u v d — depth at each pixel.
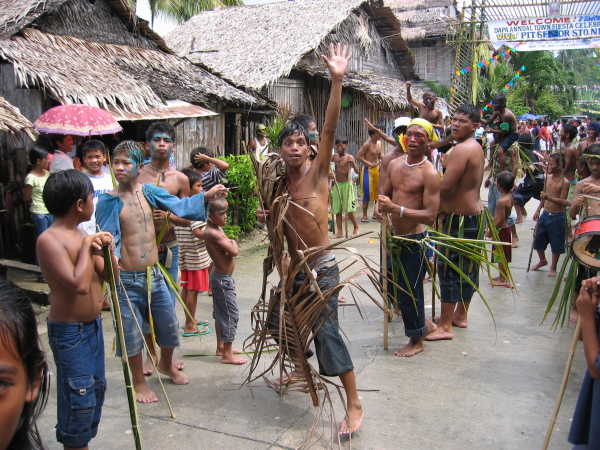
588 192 4.93
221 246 4.19
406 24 23.98
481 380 4.09
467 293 4.97
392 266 4.45
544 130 19.23
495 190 8.28
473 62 16.83
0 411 1.14
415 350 4.57
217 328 4.46
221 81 10.56
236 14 16.09
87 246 2.74
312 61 14.01
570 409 3.67
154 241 3.82
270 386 3.83
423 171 4.34
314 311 3.25
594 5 14.92
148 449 3.23
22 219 7.77
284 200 3.32
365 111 14.64
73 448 2.88
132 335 3.68
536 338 4.93
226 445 3.27
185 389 4.00
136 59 9.50
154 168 4.67
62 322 2.86
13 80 7.87
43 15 8.28
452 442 3.27
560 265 7.54
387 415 3.59
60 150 6.46
